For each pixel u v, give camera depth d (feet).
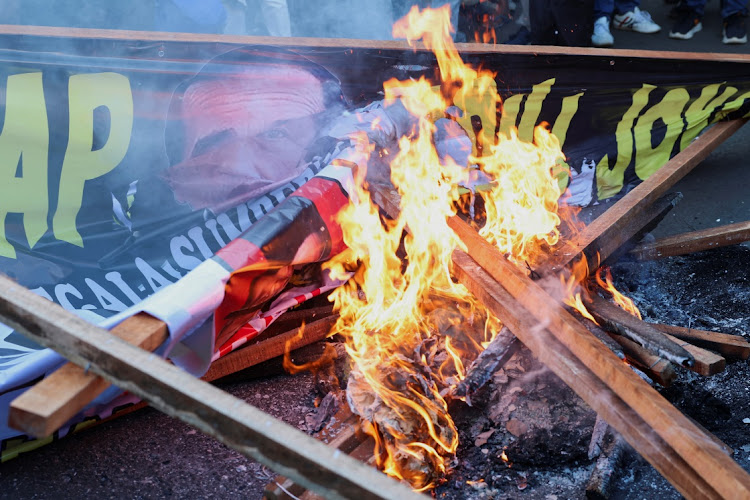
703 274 11.58
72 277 9.71
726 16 19.92
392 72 11.64
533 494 7.86
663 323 10.49
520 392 8.71
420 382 8.31
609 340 8.77
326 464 5.36
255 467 8.32
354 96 11.69
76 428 8.50
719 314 10.71
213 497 7.89
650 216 11.19
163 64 10.09
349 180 10.07
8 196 9.66
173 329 7.18
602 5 19.44
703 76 12.85
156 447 8.55
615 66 12.46
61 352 6.27
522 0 17.04
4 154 9.61
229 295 8.13
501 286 8.93
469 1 16.80
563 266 9.72
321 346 9.78
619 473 7.87
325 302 10.47
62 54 9.60
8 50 9.41
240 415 5.62
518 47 12.10
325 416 8.81
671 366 8.38
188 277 7.77
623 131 13.00
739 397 9.07
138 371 5.93
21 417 5.75
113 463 8.29
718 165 15.11
